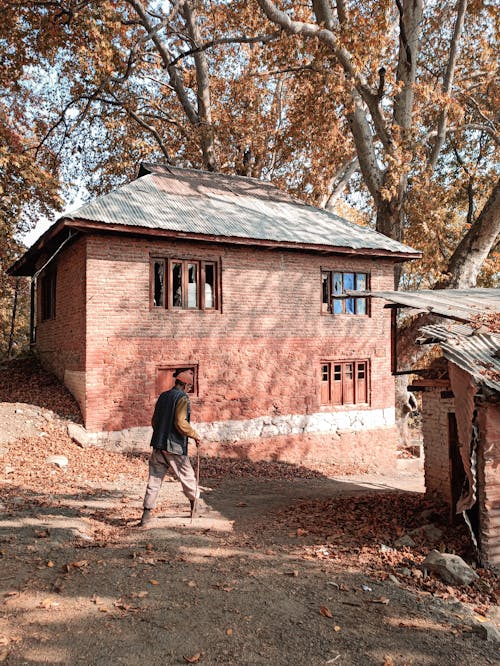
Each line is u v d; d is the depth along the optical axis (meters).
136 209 13.77
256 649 4.05
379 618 4.71
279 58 18.84
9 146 20.34
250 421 15.13
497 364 6.57
